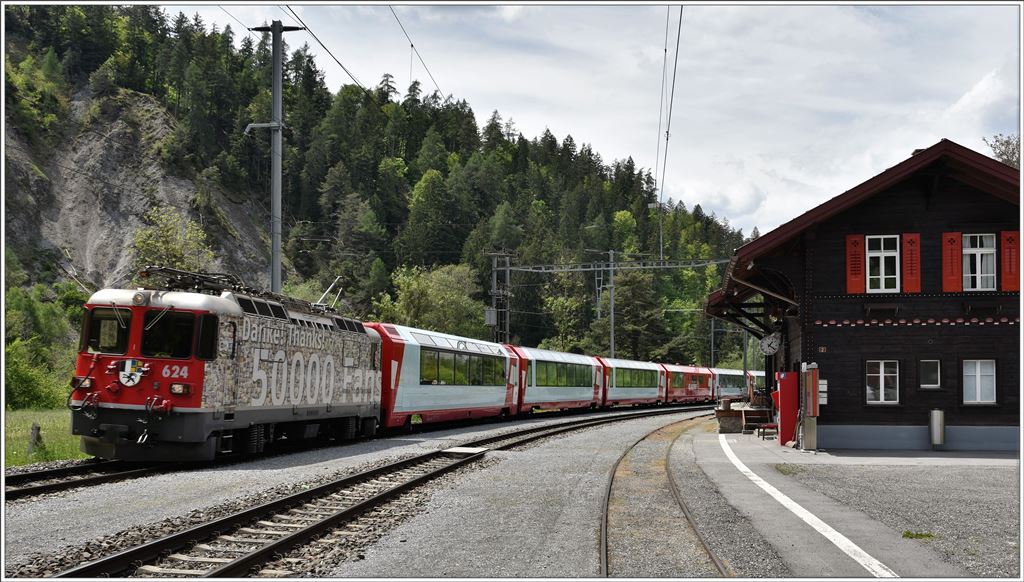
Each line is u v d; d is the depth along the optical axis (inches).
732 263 863.1
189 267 1509.6
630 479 609.0
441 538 389.1
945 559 350.6
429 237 4972.9
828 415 857.5
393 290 4635.8
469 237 4859.7
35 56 6535.4
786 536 395.5
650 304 3971.5
